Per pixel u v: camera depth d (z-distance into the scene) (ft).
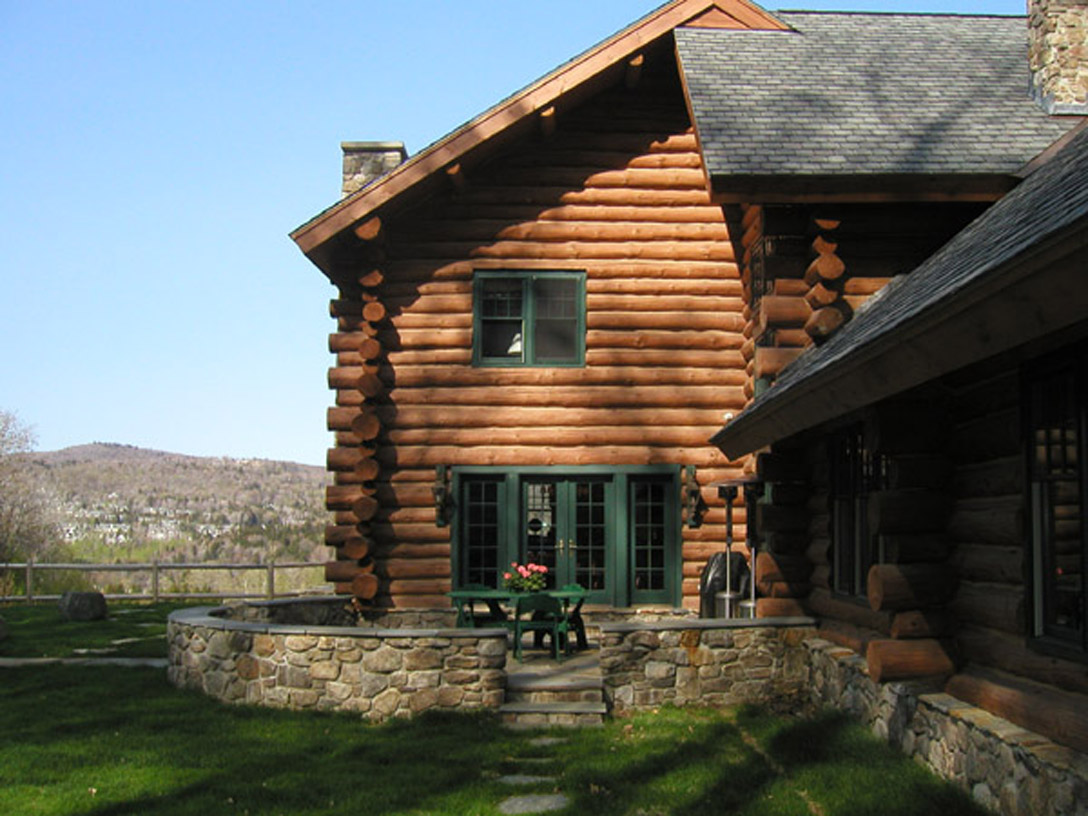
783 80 40.93
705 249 45.27
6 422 82.07
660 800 21.34
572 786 22.41
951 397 23.67
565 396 44.37
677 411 44.68
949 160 34.22
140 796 21.58
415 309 44.68
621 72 44.93
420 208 45.03
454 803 21.31
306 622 41.91
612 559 44.55
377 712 29.50
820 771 22.80
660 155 45.73
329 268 43.83
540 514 44.93
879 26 48.24
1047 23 38.73
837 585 31.04
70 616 52.24
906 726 23.66
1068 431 18.83
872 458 27.86
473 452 44.06
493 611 39.22
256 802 21.24
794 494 34.09
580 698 31.01
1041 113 38.17
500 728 28.09
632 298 45.01
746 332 43.75
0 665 36.94
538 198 45.21
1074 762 17.03
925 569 23.47
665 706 30.89
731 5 45.52
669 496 44.86
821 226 35.19
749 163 34.12
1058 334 18.40
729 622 31.48
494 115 42.42
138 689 32.55
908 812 19.74
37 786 22.25
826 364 23.03
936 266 26.16
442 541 43.93
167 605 62.03
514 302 45.34
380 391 43.75
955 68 42.73
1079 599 19.61
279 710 29.86
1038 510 19.97
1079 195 17.28
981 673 22.25
